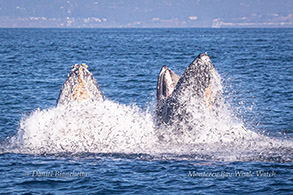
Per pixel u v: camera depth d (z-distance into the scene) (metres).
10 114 67.75
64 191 35.66
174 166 40.22
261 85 100.94
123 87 97.94
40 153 44.53
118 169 39.84
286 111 70.62
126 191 35.44
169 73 46.66
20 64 155.62
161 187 36.06
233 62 161.62
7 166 40.78
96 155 43.62
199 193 34.84
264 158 41.78
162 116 45.94
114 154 43.78
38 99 82.69
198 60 44.62
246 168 39.41
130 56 196.62
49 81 108.25
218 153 43.25
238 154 42.97
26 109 72.75
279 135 53.69
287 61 165.88
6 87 96.81
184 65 157.75
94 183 36.94
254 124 61.16
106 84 102.62
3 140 50.44
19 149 46.00
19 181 37.44
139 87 98.00
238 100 82.00
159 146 45.31
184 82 44.78
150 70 135.00
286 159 41.56
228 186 36.06
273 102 79.38
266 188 35.59
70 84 46.22
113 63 160.75
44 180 37.59
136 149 44.84
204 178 37.66
